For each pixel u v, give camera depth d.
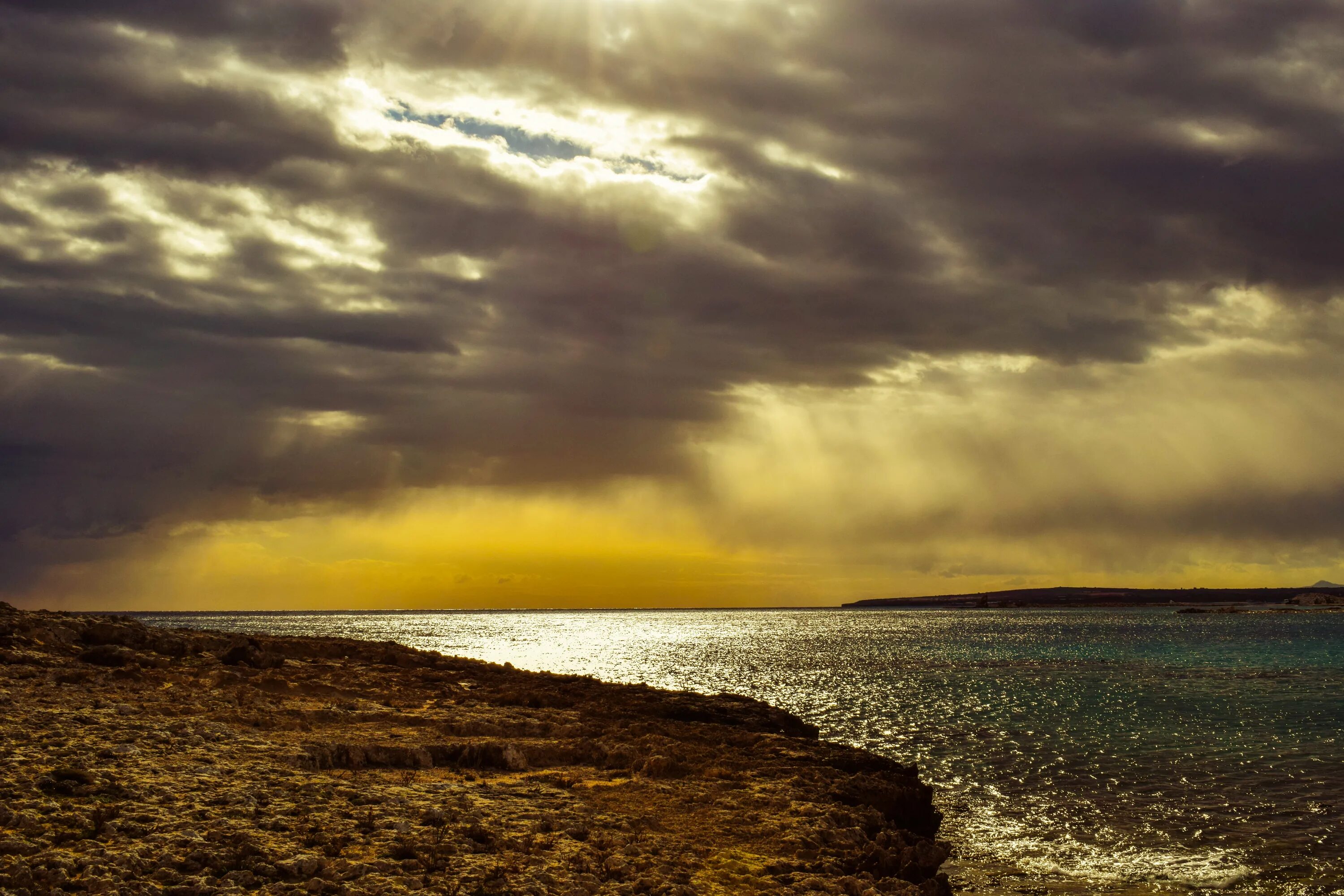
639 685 40.22
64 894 11.78
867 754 28.41
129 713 22.47
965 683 82.75
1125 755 44.44
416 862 14.10
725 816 19.45
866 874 16.97
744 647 157.25
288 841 14.56
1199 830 31.06
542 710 31.34
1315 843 29.55
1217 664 102.31
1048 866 27.39
